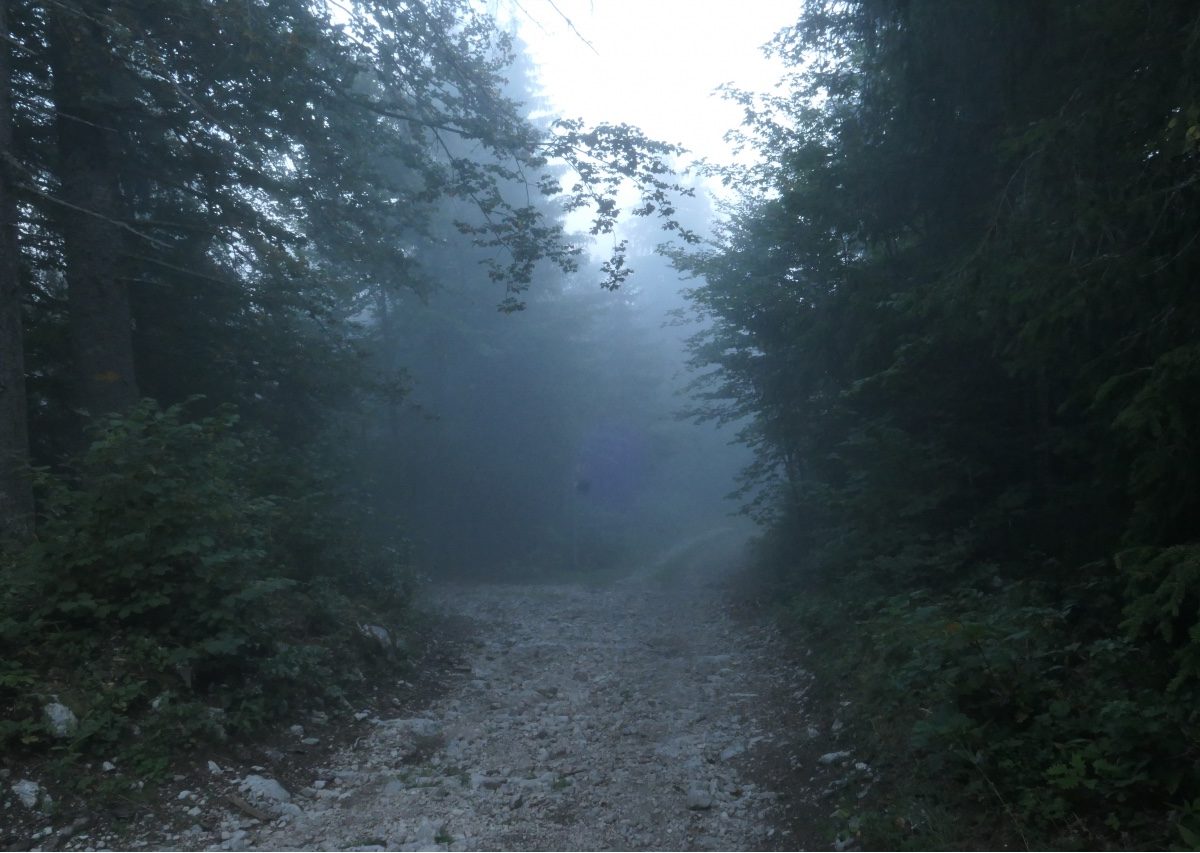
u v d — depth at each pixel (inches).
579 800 267.7
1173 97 240.1
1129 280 249.1
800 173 466.6
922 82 370.3
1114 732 202.5
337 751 307.7
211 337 574.9
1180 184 239.0
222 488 327.6
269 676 318.3
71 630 283.4
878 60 414.6
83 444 468.8
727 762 302.2
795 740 315.0
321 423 660.1
